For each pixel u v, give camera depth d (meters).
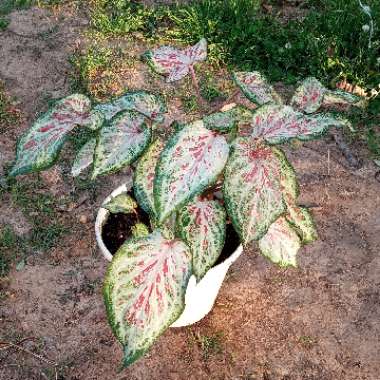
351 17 3.71
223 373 2.34
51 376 2.34
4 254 2.71
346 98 1.87
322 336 2.45
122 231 2.09
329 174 3.06
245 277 2.62
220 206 1.73
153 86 3.52
